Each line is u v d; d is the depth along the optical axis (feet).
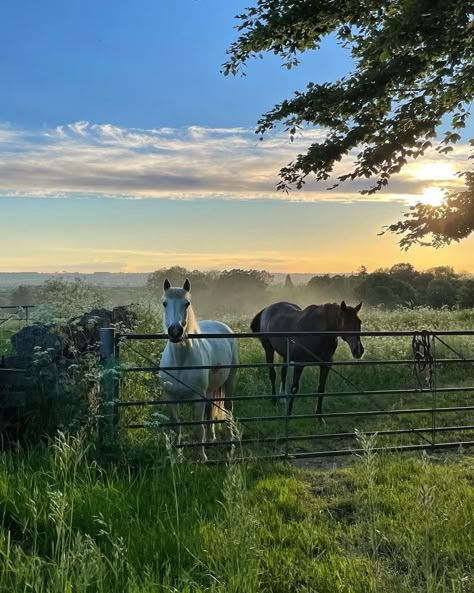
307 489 18.25
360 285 157.48
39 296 42.45
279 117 21.31
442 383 39.11
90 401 19.48
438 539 13.74
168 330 21.30
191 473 17.53
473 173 15.49
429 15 16.03
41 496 14.61
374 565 11.25
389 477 18.76
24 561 11.69
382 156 18.39
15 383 20.07
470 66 18.81
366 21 20.66
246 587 10.69
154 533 13.29
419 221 15.71
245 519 11.40
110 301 41.39
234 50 22.65
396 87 20.13
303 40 21.83
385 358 42.01
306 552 13.66
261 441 23.62
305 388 36.47
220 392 26.94
